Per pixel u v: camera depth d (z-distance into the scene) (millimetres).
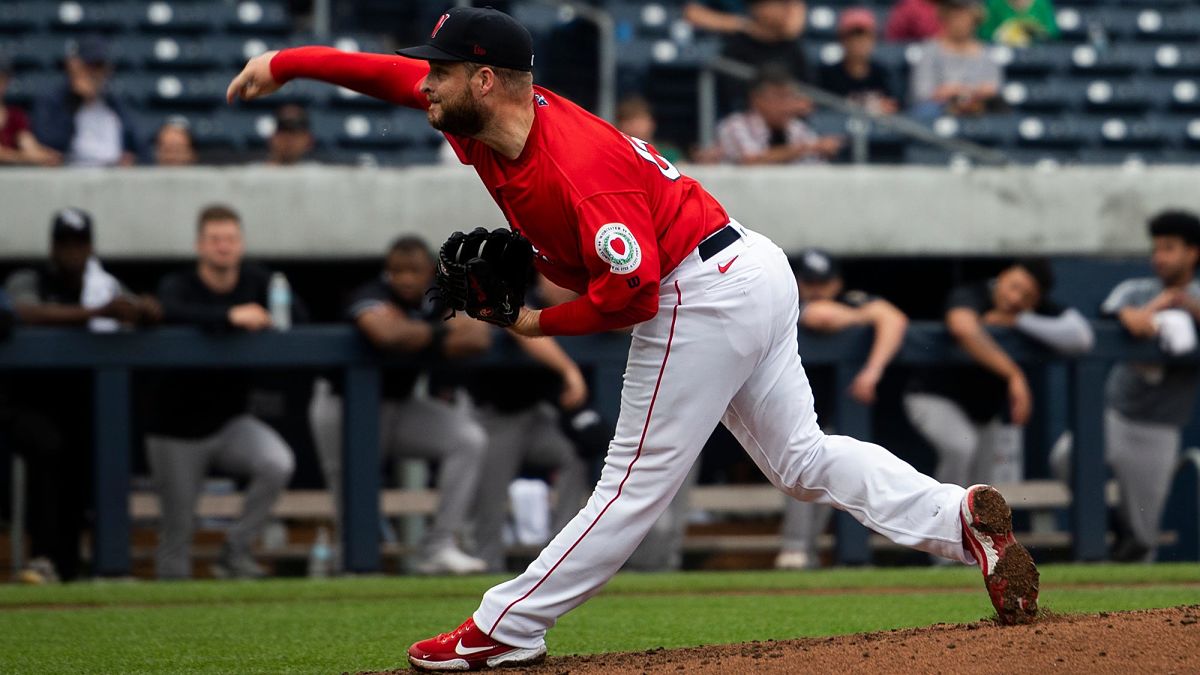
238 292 25750
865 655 11797
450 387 28906
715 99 35906
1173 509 29781
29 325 24891
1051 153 43156
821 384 28234
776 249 13117
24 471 25172
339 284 32031
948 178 31516
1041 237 31734
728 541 28297
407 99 13945
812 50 45812
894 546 29719
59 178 29719
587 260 12062
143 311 24594
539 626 12984
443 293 12836
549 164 12109
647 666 12516
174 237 30031
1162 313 26859
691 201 12727
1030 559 12680
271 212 30219
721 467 33188
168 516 25062
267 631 17984
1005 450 31609
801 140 34750
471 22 11984
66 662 15570
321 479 32906
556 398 26172
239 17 44875
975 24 42594
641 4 45625
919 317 33594
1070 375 26734
